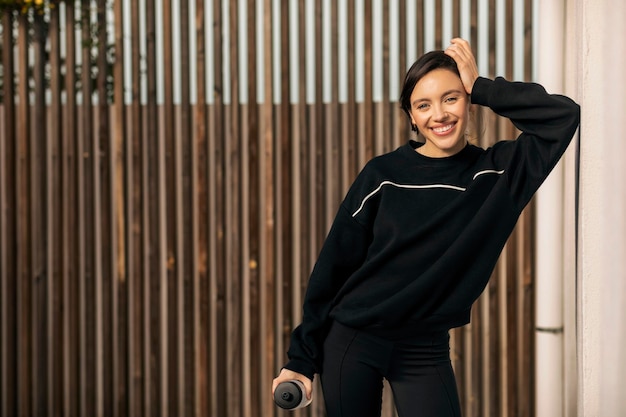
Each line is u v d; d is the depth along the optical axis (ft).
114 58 12.09
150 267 12.17
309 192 11.95
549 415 9.51
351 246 6.20
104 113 12.06
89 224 12.24
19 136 12.20
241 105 11.98
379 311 5.92
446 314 5.93
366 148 11.62
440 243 5.86
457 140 5.85
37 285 12.37
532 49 11.19
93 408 12.41
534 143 5.76
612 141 6.32
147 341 12.36
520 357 11.63
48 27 12.38
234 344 12.09
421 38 11.35
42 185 12.28
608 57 6.33
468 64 5.92
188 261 12.11
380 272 6.05
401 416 6.23
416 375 6.14
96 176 12.29
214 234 12.16
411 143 6.18
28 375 12.42
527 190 5.77
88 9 12.00
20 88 12.12
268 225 11.89
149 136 12.00
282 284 11.95
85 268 12.30
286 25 11.65
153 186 12.09
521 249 11.63
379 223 6.02
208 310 12.09
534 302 11.55
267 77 11.71
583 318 6.42
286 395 5.98
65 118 12.21
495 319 11.66
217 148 11.91
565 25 8.88
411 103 6.00
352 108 11.66
